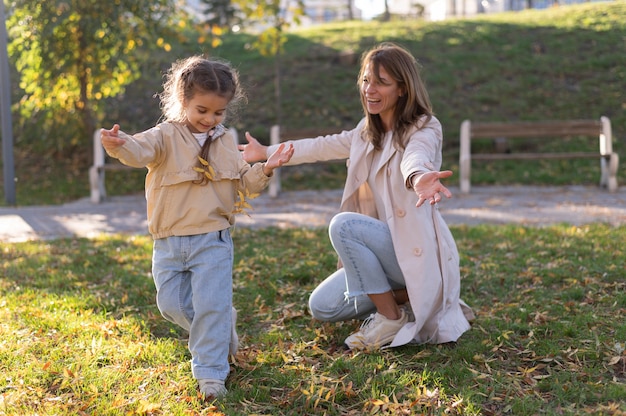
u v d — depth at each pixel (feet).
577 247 19.06
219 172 10.33
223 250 10.32
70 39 36.65
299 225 24.81
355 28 57.82
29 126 42.24
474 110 42.68
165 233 10.27
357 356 11.43
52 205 31.63
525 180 34.88
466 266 17.49
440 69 47.14
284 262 18.16
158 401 9.78
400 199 11.48
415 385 10.34
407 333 11.41
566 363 11.11
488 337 12.45
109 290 15.79
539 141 39.83
